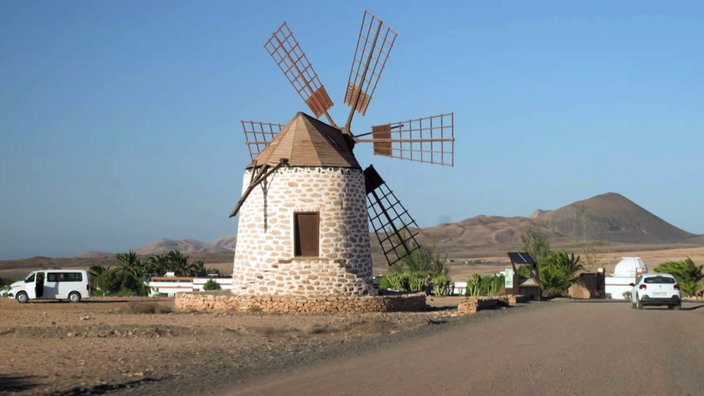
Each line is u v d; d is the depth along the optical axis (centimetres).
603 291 5381
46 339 2086
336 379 1351
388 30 3791
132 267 6894
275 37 3991
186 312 3189
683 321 2614
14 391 1255
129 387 1303
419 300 3431
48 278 4091
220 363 1600
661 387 1253
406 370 1453
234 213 3366
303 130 3450
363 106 3859
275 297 3172
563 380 1321
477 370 1441
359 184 3462
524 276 5159
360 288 3347
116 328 2328
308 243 3306
